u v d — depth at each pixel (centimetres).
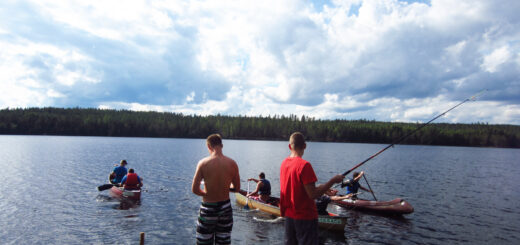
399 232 1075
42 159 3416
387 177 2614
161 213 1255
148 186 1884
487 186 2242
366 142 14725
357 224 1161
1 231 1003
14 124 12131
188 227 1083
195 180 436
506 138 14188
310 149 7944
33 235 973
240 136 15400
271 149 7306
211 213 439
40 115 12862
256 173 2711
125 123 13600
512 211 1440
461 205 1557
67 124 12838
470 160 5278
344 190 1909
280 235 998
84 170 2572
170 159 3841
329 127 15500
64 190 1697
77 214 1221
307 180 346
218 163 446
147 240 950
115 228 1055
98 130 13200
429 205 1541
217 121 15825
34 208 1300
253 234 1005
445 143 13925
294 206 362
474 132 14312
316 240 361
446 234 1069
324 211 1090
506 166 4203
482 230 1126
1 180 1997
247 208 1327
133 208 1327
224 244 448
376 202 1340
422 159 5175
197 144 8688
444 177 2719
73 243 911
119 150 5266
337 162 4088
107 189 1622
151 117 16600
